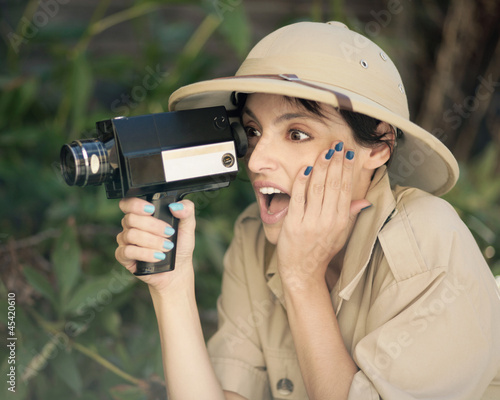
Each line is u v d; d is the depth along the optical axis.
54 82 2.41
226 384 1.29
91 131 2.20
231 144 1.10
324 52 1.11
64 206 1.93
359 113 1.10
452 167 1.17
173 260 1.11
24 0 2.58
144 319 1.96
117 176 1.05
